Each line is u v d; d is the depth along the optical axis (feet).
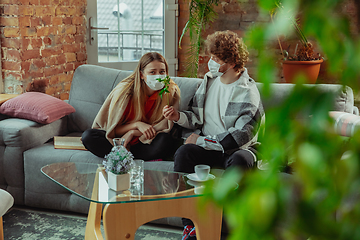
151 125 8.05
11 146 8.14
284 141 0.55
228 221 0.57
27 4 10.30
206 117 7.80
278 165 0.56
